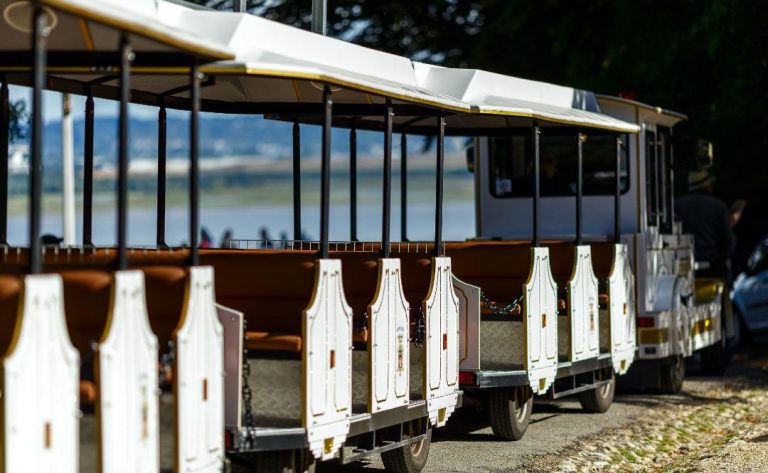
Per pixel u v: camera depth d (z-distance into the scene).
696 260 29.83
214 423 11.71
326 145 13.28
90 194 15.97
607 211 24.80
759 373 29.78
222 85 16.27
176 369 11.04
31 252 9.70
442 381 16.42
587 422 21.44
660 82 35.28
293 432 12.73
